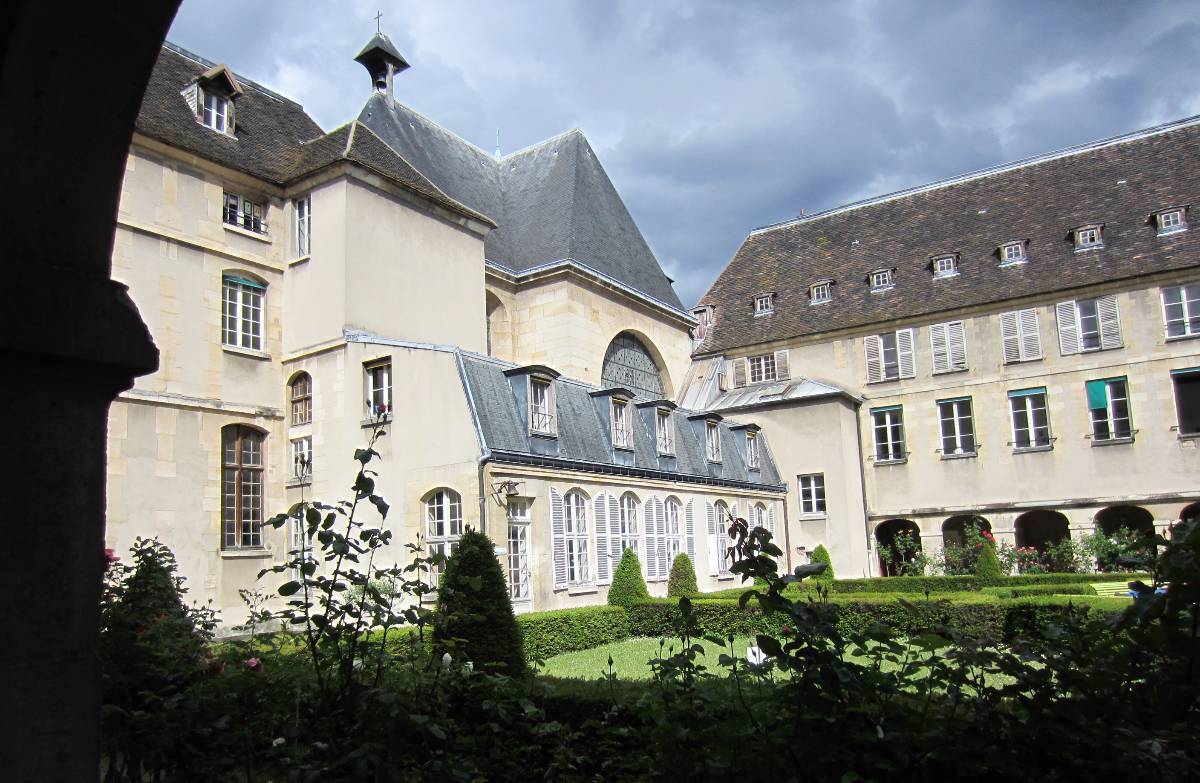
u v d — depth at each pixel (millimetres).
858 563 34781
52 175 3424
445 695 5344
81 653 3398
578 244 34594
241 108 26141
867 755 3795
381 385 22078
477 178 37531
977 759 3787
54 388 3406
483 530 18922
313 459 23203
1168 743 3365
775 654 3986
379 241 24625
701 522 28172
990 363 35562
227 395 22781
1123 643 3879
